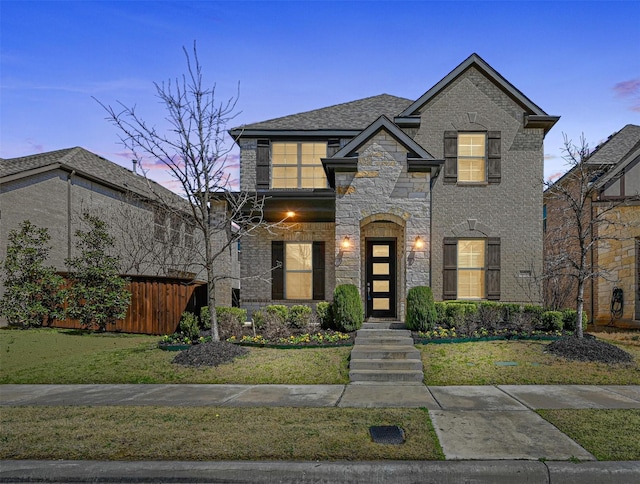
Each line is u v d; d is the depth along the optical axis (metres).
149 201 18.56
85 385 8.66
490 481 4.68
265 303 15.63
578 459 4.90
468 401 7.28
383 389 8.15
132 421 6.27
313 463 4.86
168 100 11.25
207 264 10.78
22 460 5.05
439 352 10.46
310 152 16.12
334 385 8.48
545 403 7.12
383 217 13.09
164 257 19.33
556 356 10.00
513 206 14.70
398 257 14.67
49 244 16.28
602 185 15.81
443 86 14.92
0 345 12.20
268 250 15.77
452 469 4.72
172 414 6.59
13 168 16.72
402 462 4.87
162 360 10.20
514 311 12.39
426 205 12.99
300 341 11.25
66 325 15.27
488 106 14.95
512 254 14.60
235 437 5.59
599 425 5.99
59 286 15.20
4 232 14.77
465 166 14.95
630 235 15.27
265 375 9.09
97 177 18.25
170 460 4.98
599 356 9.73
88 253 15.59
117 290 15.08
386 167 13.06
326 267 15.61
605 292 16.00
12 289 14.38
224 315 12.21
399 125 14.95
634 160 15.60
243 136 16.08
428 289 12.06
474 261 14.77
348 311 11.98
